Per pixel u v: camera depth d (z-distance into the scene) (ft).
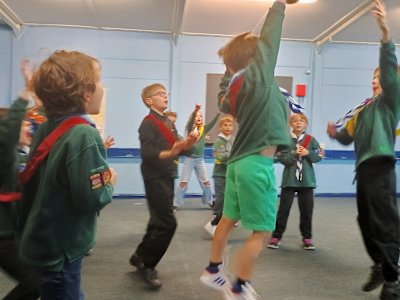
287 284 8.34
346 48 20.76
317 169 20.71
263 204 5.02
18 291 4.90
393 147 6.87
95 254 10.09
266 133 4.95
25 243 3.93
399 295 6.72
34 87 3.95
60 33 18.93
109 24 18.39
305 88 20.57
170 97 19.71
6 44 18.54
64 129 3.86
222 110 5.88
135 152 19.38
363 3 14.69
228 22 17.52
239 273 5.27
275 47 5.04
